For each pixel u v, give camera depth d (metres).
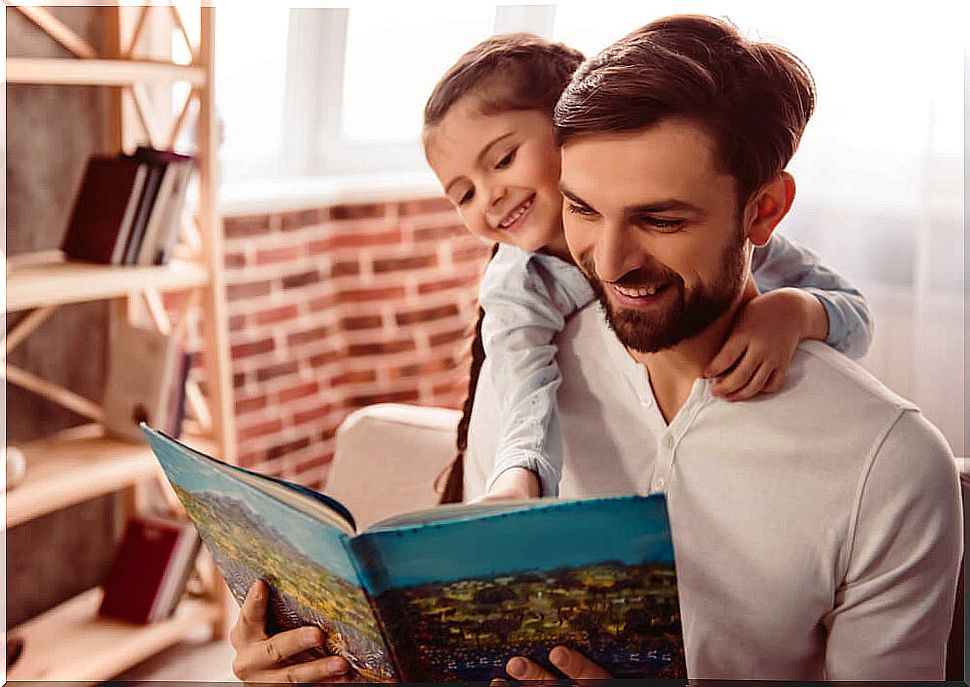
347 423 1.63
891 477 0.92
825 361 0.97
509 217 1.13
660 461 1.02
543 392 1.07
